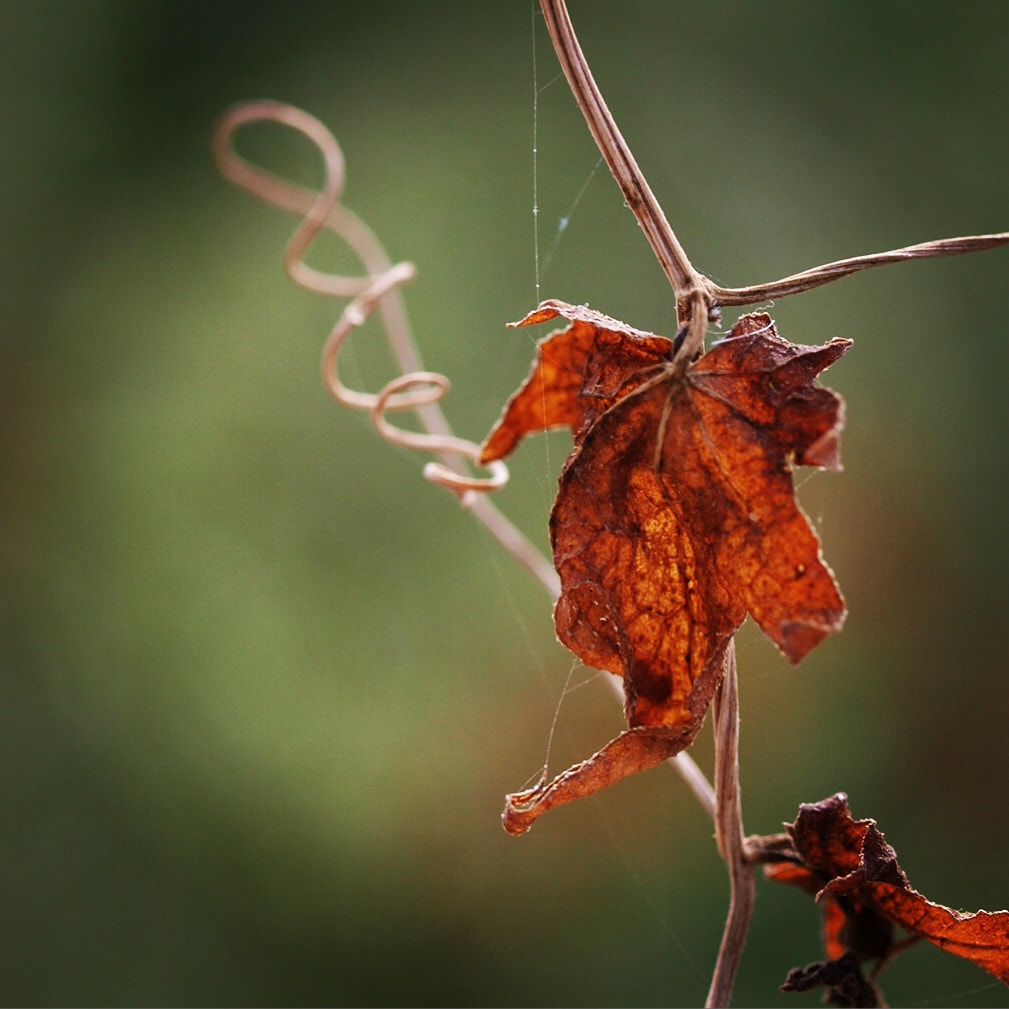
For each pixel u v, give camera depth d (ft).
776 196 5.74
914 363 5.48
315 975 4.92
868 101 5.98
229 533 5.63
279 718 5.21
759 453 1.91
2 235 6.39
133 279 6.37
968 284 5.71
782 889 4.55
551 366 2.02
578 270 5.59
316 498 5.63
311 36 6.73
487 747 4.99
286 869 5.02
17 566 5.75
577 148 5.90
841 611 1.89
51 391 6.14
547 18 1.92
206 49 6.75
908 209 5.78
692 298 1.92
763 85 6.04
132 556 5.67
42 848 5.19
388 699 5.19
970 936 1.94
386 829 4.99
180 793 5.19
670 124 5.89
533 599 5.14
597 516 1.94
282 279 6.12
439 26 6.59
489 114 6.23
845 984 1.98
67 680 5.49
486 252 5.83
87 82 6.71
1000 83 5.87
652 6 6.17
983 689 5.04
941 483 5.30
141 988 4.94
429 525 5.45
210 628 5.42
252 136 6.56
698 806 4.62
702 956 4.49
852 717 4.86
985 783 4.89
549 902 4.76
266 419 5.84
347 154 6.33
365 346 5.86
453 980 4.81
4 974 4.98
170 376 6.06
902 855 4.75
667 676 1.93
